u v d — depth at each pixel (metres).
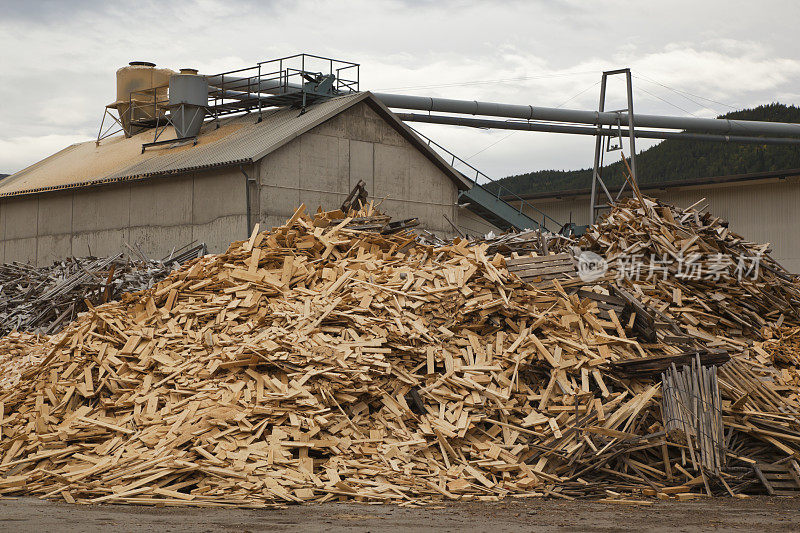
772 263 19.98
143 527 8.96
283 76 38.72
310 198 34.84
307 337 13.78
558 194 52.69
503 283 15.74
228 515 10.02
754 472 12.72
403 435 12.95
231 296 15.55
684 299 17.78
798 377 16.03
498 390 13.80
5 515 9.89
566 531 8.89
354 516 9.95
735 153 120.06
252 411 12.46
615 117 51.28
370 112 37.12
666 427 13.16
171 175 35.97
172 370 13.91
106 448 12.73
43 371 15.20
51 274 29.45
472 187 45.28
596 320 15.34
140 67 45.97
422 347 14.33
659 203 20.02
